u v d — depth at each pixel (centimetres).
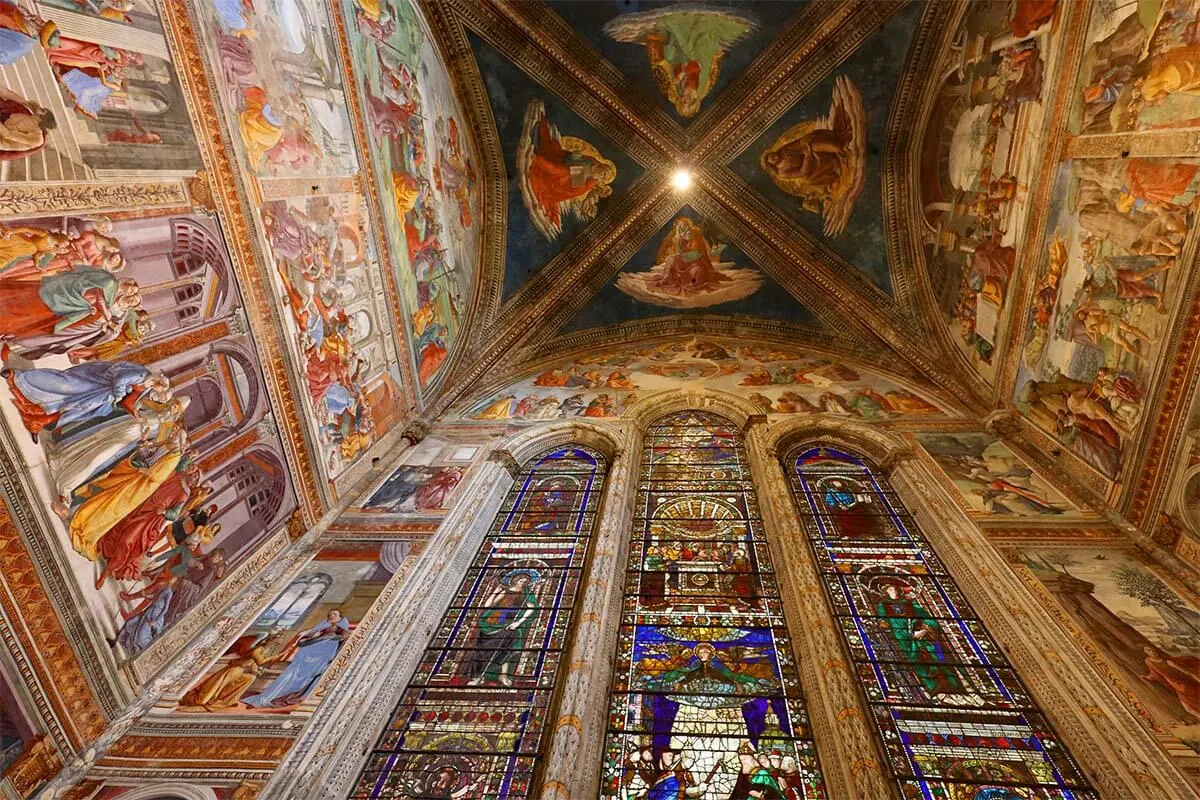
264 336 755
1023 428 1000
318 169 860
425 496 926
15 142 477
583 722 531
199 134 655
